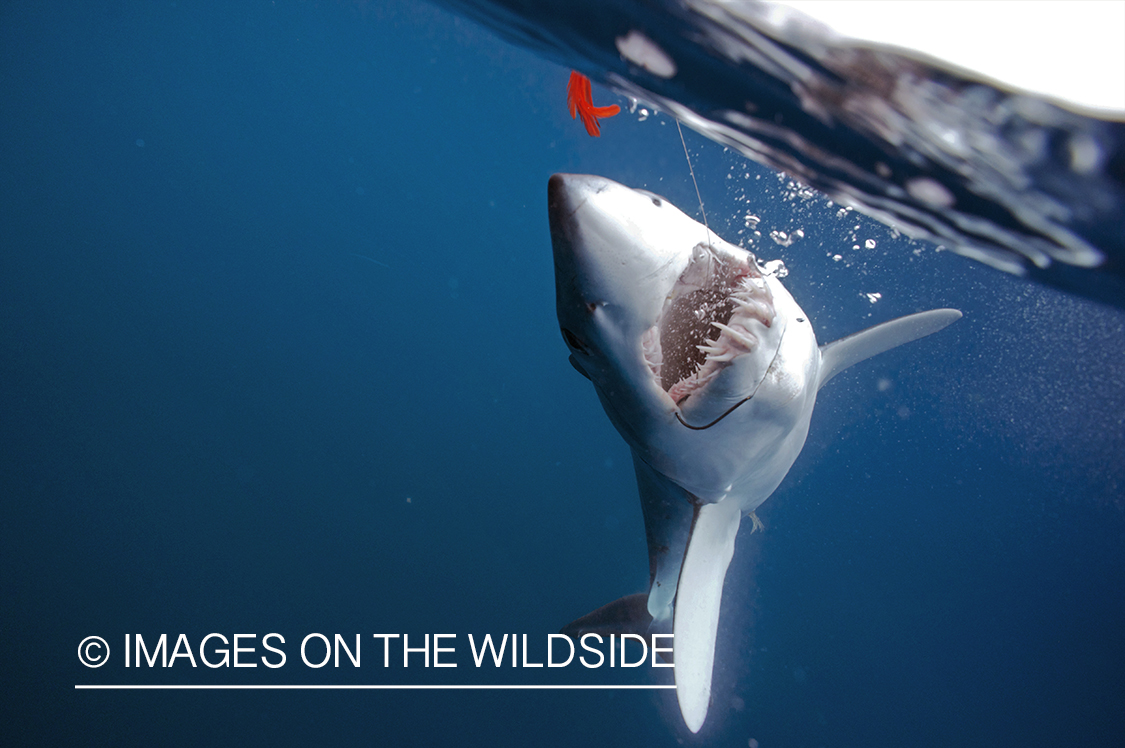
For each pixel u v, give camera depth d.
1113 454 14.63
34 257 22.31
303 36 30.58
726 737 8.97
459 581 13.05
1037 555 14.35
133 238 24.75
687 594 2.65
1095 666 10.63
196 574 12.78
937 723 9.17
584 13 1.21
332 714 9.64
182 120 30.19
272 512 15.06
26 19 27.94
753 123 1.29
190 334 21.53
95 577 12.41
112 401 17.62
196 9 28.94
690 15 1.01
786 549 13.34
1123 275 1.17
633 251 1.80
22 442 15.64
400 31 28.75
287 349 22.72
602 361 2.06
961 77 0.81
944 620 11.70
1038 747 8.95
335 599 12.38
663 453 2.38
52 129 27.66
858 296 10.91
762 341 2.01
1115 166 0.86
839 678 10.02
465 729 9.41
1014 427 15.65
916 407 16.42
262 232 27.14
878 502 16.55
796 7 0.86
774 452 2.64
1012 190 1.04
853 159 1.21
